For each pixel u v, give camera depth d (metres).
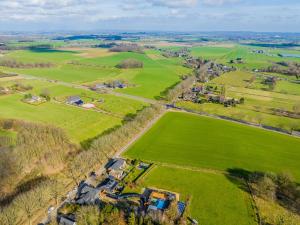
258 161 138.62
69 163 132.12
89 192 105.69
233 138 165.12
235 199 107.62
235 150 149.50
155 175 122.12
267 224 94.94
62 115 195.25
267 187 111.56
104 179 118.75
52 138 149.50
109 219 90.88
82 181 117.88
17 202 96.62
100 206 99.88
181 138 162.50
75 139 157.38
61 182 115.94
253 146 155.12
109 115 199.75
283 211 101.62
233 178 122.31
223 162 136.25
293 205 105.12
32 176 121.12
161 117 198.12
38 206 98.81
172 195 106.75
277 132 176.50
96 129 173.12
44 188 103.50
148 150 145.88
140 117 180.38
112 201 104.12
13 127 171.00
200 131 174.25
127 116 199.12
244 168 131.38
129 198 105.50
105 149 139.88
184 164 132.75
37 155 135.25
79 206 100.19
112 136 148.00
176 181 118.12
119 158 133.62
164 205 100.88
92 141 155.50
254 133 173.62
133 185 113.44
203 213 99.25
